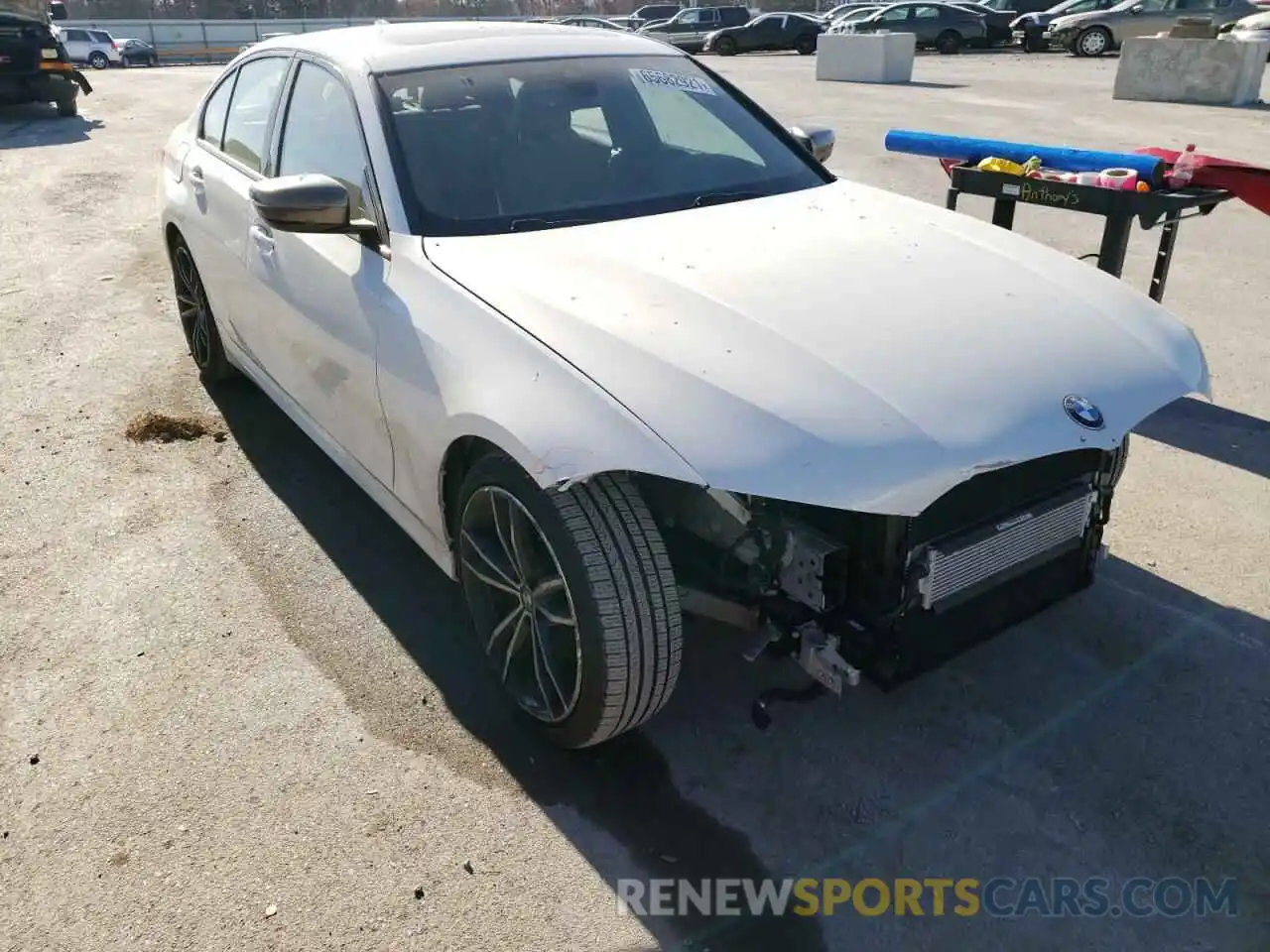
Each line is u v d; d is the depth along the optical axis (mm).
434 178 3080
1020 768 2732
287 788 2678
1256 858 2455
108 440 4629
